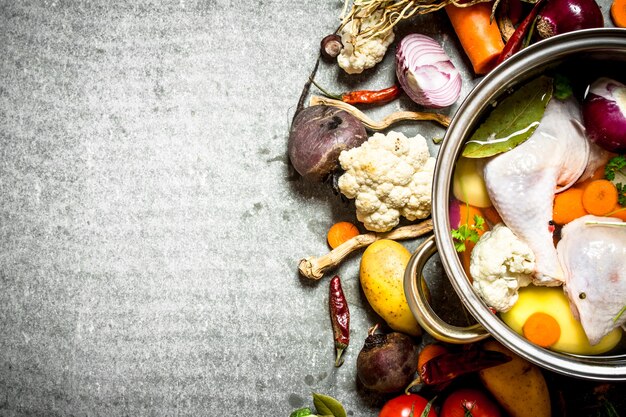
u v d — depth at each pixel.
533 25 0.85
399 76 0.89
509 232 0.76
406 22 0.91
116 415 0.94
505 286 0.76
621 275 0.74
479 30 0.87
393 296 0.86
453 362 0.84
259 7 0.93
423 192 0.88
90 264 0.94
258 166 0.93
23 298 0.95
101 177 0.94
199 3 0.93
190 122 0.94
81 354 0.94
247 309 0.93
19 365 0.95
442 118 0.90
